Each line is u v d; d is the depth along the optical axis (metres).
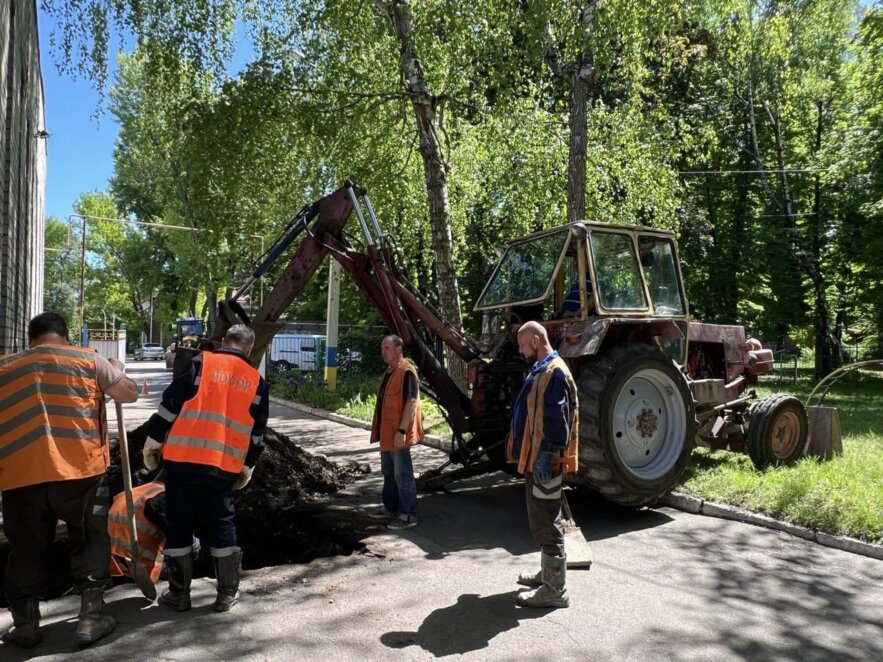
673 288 6.80
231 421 3.69
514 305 6.39
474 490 6.72
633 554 4.64
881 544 4.59
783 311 23.62
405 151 12.37
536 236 6.54
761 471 6.62
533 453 3.71
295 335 24.88
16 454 3.13
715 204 21.34
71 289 47.78
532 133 12.41
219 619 3.52
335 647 3.20
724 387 7.21
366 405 13.31
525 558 4.57
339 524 5.31
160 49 10.02
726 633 3.39
